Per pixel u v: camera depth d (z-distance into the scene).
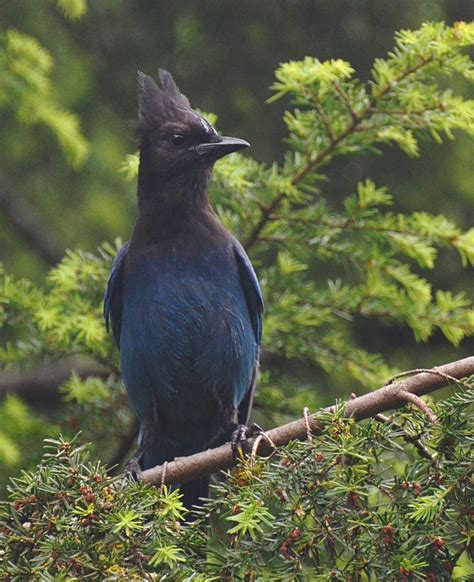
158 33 15.12
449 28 10.20
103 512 6.61
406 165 15.02
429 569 6.55
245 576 6.55
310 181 11.27
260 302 11.16
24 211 16.16
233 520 6.60
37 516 6.73
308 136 10.94
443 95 10.35
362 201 11.18
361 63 14.62
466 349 15.20
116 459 11.78
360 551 6.54
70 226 15.91
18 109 13.50
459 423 6.82
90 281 11.66
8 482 11.42
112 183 15.73
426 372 7.70
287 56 14.63
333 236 11.75
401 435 7.09
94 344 11.47
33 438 11.84
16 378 15.12
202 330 10.70
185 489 10.20
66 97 15.39
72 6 13.06
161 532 6.64
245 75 14.69
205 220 11.02
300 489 6.72
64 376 15.09
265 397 11.78
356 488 6.62
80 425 11.72
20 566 6.44
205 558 6.78
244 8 14.64
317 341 11.78
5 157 15.93
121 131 15.54
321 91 10.50
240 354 10.86
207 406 10.99
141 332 10.80
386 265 11.44
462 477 6.62
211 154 11.09
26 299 11.41
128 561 6.46
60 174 15.89
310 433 7.34
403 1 14.56
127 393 11.12
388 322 11.85
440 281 15.38
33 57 13.23
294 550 6.57
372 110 10.50
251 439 8.62
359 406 7.68
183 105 11.47
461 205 15.23
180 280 10.73
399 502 6.73
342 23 14.58
